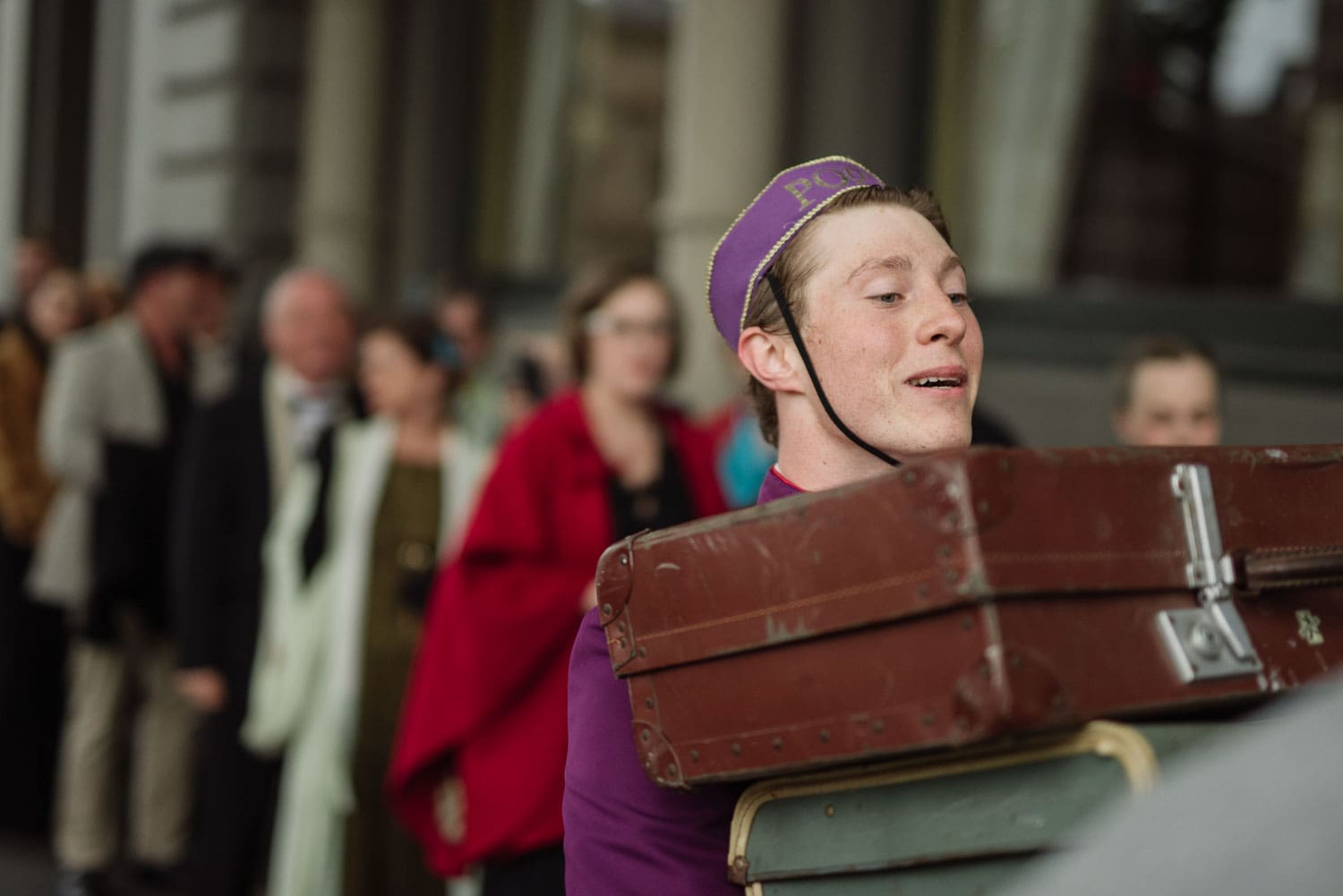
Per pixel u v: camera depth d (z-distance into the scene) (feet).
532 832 13.94
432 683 14.64
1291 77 24.34
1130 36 25.90
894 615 5.33
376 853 17.93
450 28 37.32
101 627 23.45
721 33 28.35
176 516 20.79
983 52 27.30
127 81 45.09
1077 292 26.25
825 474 7.04
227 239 39.55
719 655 5.95
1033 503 5.24
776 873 6.17
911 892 5.76
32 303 28.30
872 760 5.82
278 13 39.45
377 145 38.22
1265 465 5.86
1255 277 24.63
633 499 15.08
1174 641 5.43
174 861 24.02
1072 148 26.45
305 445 20.58
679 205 28.76
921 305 6.75
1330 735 2.87
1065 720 5.13
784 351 7.09
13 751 27.76
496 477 14.90
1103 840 3.09
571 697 7.02
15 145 50.01
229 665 20.11
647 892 6.42
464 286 28.09
